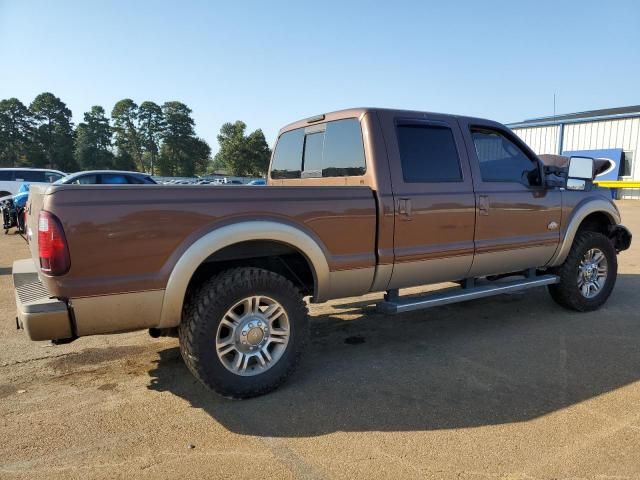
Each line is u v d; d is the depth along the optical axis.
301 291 3.96
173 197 3.01
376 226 3.82
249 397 3.35
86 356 4.24
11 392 3.51
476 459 2.59
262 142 88.31
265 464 2.58
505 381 3.61
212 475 2.48
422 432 2.89
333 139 4.40
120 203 2.87
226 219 3.18
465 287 4.69
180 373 3.85
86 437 2.87
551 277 5.18
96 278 2.84
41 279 3.05
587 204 5.30
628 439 2.78
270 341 3.45
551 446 2.71
